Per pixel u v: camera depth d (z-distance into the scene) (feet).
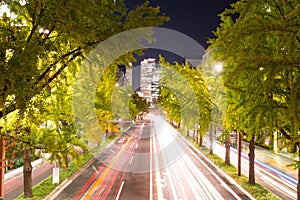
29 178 59.31
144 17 28.04
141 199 61.46
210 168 94.07
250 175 71.97
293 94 21.18
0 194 41.34
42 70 28.17
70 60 29.22
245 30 21.80
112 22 28.40
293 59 21.15
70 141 45.34
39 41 26.53
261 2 26.37
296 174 88.58
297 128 25.66
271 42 31.04
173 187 71.36
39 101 28.99
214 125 95.04
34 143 44.32
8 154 44.37
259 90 22.63
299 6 20.06
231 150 137.18
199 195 64.85
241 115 39.86
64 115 45.70
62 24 25.48
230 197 63.26
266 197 60.70
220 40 22.86
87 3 24.72
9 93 24.59
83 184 72.69
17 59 23.38
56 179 70.38
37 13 26.13
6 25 25.53
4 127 37.55
